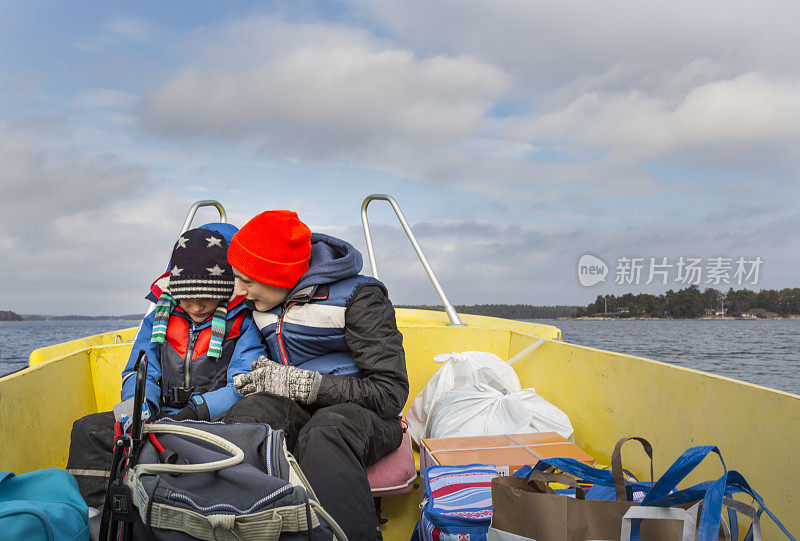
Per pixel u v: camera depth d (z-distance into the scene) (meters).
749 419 1.35
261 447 1.21
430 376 2.72
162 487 1.05
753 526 0.97
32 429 1.73
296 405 1.72
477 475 1.55
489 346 2.76
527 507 1.08
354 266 1.85
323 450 1.43
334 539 1.11
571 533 1.04
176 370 1.91
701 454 1.00
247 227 1.81
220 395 1.77
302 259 1.83
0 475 1.17
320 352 1.86
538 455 1.75
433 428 2.22
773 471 1.27
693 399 1.57
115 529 1.08
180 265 1.85
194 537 1.02
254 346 1.95
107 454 1.49
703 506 0.92
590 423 2.10
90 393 2.27
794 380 42.06
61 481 1.21
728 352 65.75
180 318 1.98
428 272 3.02
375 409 1.71
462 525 1.28
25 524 0.97
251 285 1.82
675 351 66.81
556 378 2.36
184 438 1.18
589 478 1.23
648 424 1.76
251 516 1.01
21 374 1.68
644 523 1.03
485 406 2.16
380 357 1.74
